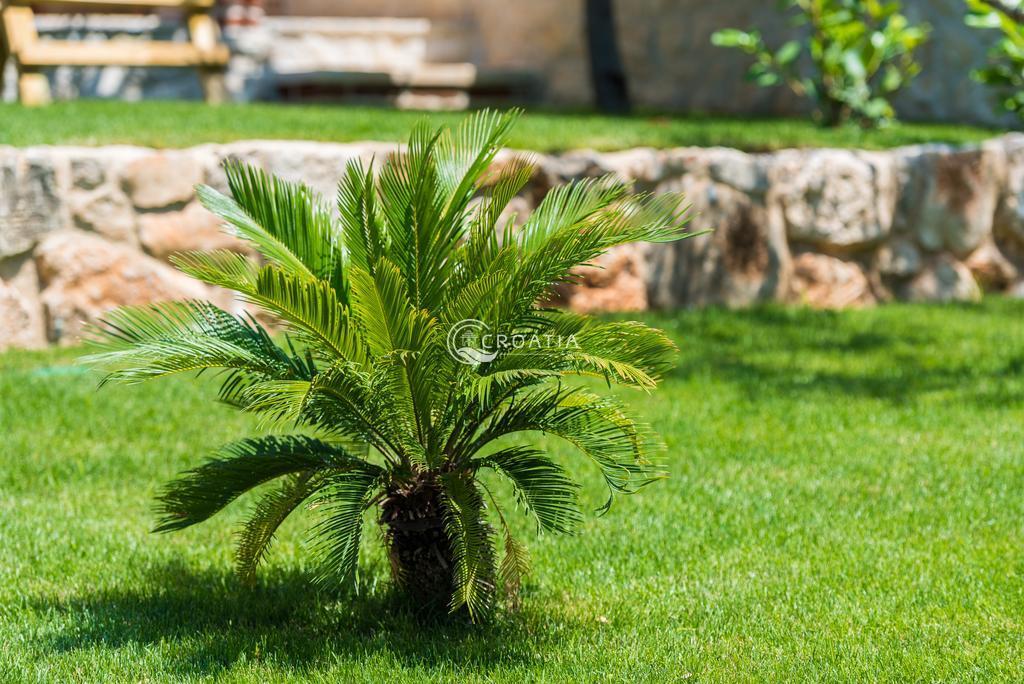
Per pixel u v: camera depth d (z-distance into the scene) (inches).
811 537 187.9
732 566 176.2
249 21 528.7
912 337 329.7
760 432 244.5
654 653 145.7
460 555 140.9
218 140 321.7
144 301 303.3
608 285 344.5
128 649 144.9
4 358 285.0
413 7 655.1
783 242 364.8
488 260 150.7
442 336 143.1
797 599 163.3
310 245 157.1
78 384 266.2
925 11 485.1
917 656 144.1
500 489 212.7
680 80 562.6
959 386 280.5
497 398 150.8
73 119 350.9
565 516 144.0
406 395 143.2
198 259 154.0
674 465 223.5
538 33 600.4
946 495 207.8
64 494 203.6
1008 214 396.5
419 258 151.4
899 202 380.5
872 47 414.3
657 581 171.0
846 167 368.2
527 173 153.5
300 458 149.9
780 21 518.6
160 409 252.7
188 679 137.5
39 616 156.4
